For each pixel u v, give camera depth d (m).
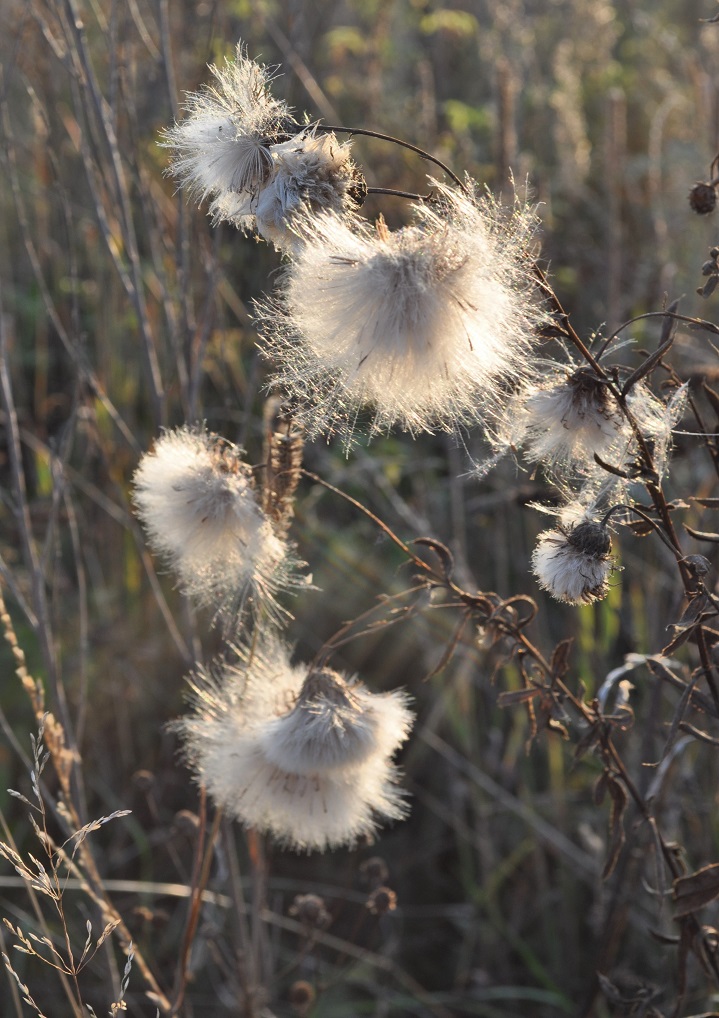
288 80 0.74
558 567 0.49
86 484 0.70
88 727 0.74
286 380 0.48
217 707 0.54
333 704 0.52
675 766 0.60
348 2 1.24
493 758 0.71
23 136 0.90
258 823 0.53
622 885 0.62
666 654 0.49
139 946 0.65
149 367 0.60
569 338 0.49
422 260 0.47
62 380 0.92
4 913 0.67
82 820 0.59
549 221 0.82
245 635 0.56
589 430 0.49
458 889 0.74
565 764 0.67
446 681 0.74
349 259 0.47
